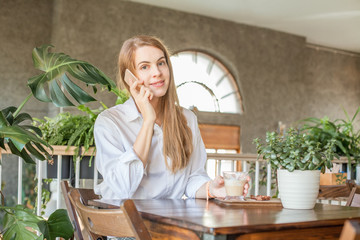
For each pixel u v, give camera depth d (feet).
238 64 29.19
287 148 5.00
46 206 9.82
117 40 25.13
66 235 6.57
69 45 23.91
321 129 13.07
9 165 22.39
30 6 23.97
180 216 3.95
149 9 26.16
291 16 28.09
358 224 2.81
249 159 9.73
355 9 26.45
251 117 29.53
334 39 33.04
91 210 4.09
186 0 25.58
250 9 26.96
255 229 3.48
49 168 9.00
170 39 26.78
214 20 28.40
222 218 3.86
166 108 6.37
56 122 9.74
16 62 23.45
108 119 6.14
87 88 23.50
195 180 6.39
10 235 6.47
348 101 36.11
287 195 4.93
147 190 6.19
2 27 23.24
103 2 24.86
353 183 6.64
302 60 32.09
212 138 27.86
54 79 7.07
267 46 30.55
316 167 4.96
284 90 31.12
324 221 3.89
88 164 8.89
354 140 12.71
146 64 6.19
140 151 5.74
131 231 3.72
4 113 6.81
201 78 28.09
